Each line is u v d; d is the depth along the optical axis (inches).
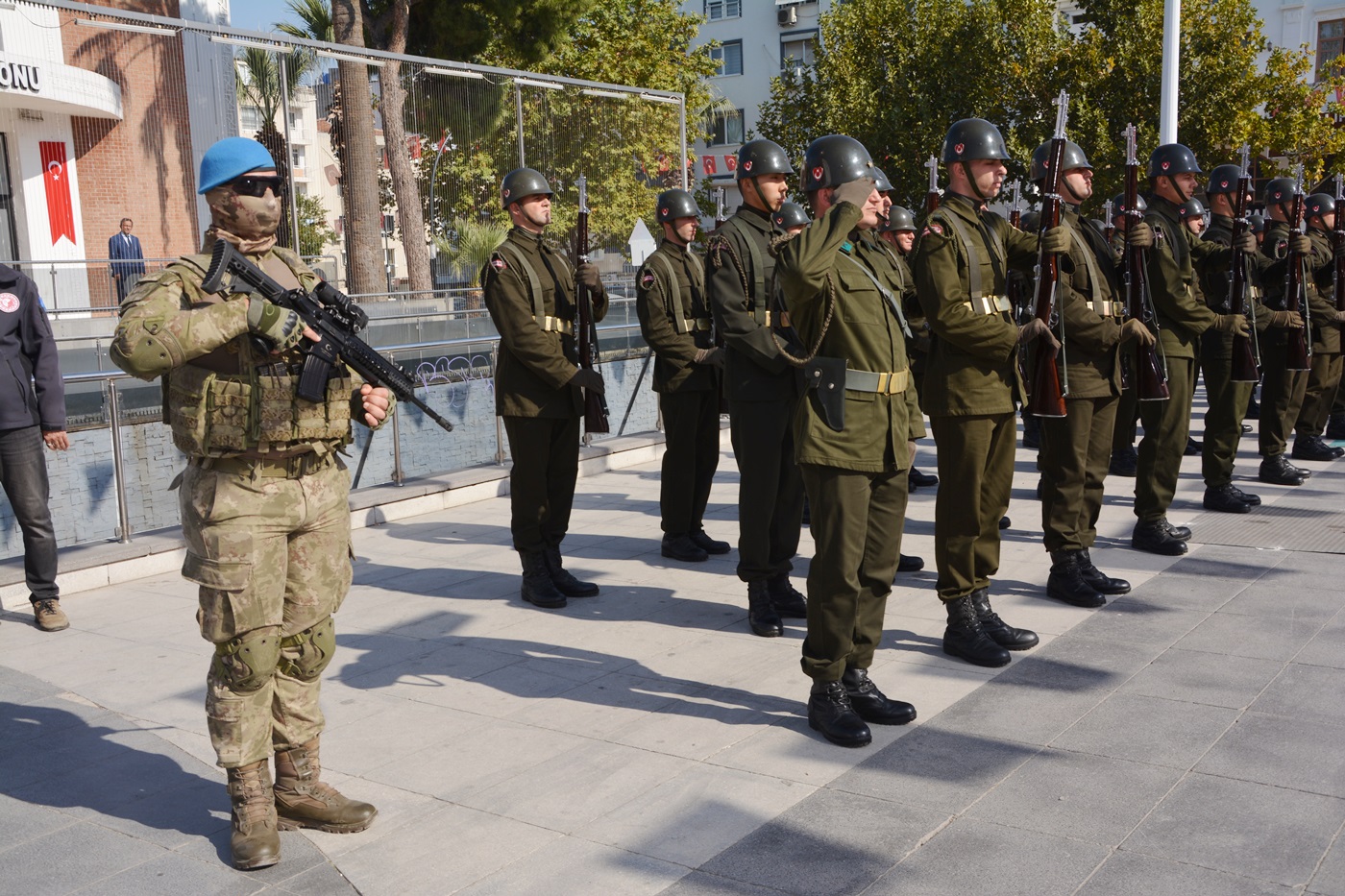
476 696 177.6
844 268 157.9
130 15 396.5
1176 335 242.5
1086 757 146.9
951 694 171.3
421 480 329.1
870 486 160.7
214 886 123.3
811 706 159.9
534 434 223.8
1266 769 140.8
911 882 118.0
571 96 519.5
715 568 255.1
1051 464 215.2
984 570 191.6
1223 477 286.0
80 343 434.6
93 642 209.6
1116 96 882.1
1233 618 201.2
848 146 159.9
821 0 1499.8
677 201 254.1
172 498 276.5
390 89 468.4
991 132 180.1
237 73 438.3
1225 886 114.7
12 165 487.5
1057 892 115.0
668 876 121.4
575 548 274.8
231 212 125.3
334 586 135.6
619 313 517.7
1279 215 321.1
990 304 179.9
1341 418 394.9
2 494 247.3
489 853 128.3
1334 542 251.8
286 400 125.2
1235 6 824.3
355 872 125.5
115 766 155.3
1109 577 223.6
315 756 137.6
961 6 1023.6
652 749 155.1
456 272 499.8
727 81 1582.2
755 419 201.5
